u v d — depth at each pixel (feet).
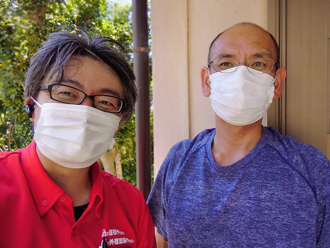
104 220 3.71
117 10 13.52
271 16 5.72
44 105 3.59
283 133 5.79
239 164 4.31
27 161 3.57
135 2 6.69
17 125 11.41
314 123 5.72
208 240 4.18
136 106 6.84
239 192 4.17
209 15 6.31
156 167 6.94
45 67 3.59
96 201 3.74
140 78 6.79
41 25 11.17
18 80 10.96
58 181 3.75
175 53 6.58
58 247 3.22
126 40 12.32
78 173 3.82
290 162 4.19
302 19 5.65
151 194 5.22
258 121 4.58
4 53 11.16
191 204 4.40
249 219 4.03
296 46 5.70
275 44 4.62
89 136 3.65
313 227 3.87
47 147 3.57
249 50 4.42
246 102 4.32
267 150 4.39
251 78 4.41
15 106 11.25
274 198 4.02
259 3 5.93
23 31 11.10
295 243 3.85
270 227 3.94
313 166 4.13
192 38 6.47
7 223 3.06
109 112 3.92
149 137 6.96
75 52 3.63
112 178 4.47
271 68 4.51
